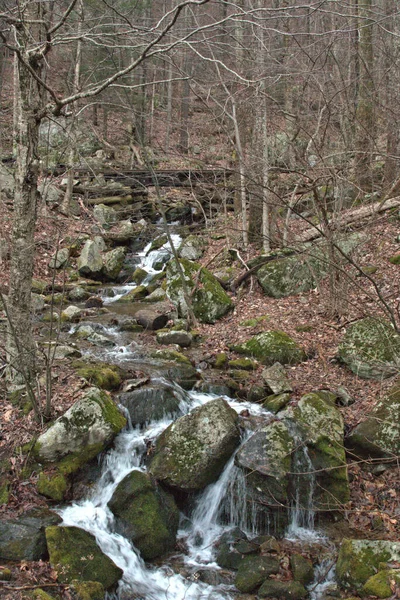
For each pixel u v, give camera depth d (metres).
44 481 5.66
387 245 11.16
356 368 7.98
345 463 6.23
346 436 6.67
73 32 6.47
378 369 7.79
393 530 5.63
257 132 11.09
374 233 11.40
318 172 9.41
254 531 5.89
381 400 6.89
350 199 11.59
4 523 5.09
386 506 5.95
